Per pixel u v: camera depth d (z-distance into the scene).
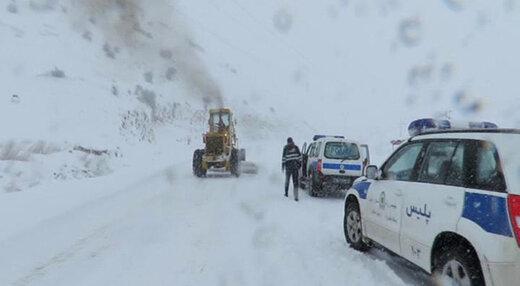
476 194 4.52
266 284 5.84
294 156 12.74
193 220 9.54
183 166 21.55
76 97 30.77
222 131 19.56
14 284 5.91
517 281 4.04
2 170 14.04
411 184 5.69
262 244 7.71
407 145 6.30
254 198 12.73
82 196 12.17
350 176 13.31
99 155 20.33
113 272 6.31
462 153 5.00
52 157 17.03
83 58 41.78
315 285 5.77
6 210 10.02
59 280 6.03
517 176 4.27
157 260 6.82
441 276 4.83
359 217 7.24
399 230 5.75
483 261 4.21
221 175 19.58
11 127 21.86
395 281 5.78
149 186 14.45
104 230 8.59
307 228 8.96
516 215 4.08
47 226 8.80
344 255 7.05
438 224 4.88
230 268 6.45
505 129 4.80
